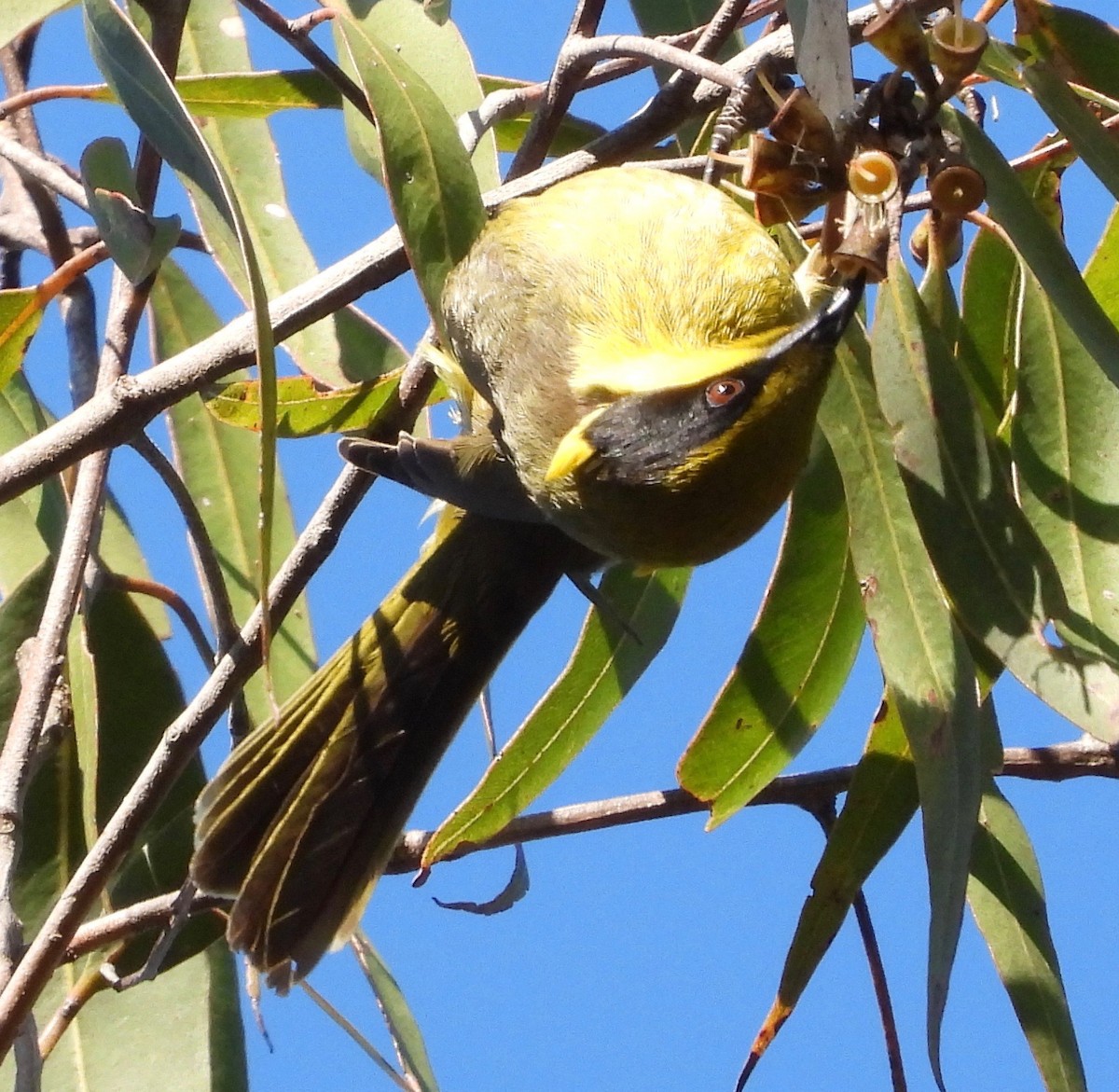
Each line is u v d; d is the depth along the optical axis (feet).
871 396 6.46
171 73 6.57
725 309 6.52
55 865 6.63
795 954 6.50
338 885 6.64
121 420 6.47
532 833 6.60
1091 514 6.47
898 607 6.42
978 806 6.39
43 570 6.64
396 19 6.65
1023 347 6.50
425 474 6.53
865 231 6.39
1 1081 6.59
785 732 6.57
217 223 6.43
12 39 6.48
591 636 6.63
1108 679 6.41
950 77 6.36
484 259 6.59
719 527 6.45
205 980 6.64
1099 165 6.43
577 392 6.50
